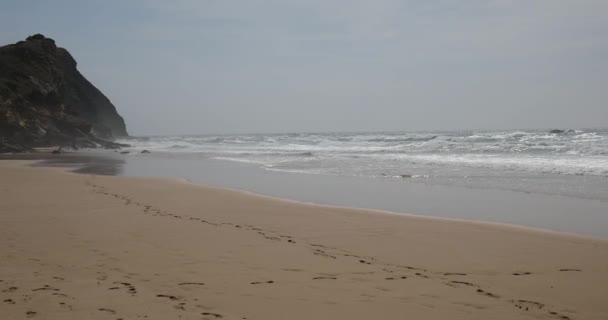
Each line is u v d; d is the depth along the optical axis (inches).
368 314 180.4
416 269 243.1
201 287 207.6
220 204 473.7
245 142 2768.2
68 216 390.3
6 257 253.3
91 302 183.8
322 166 973.2
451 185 630.5
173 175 836.0
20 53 2357.3
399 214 414.3
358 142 2181.3
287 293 202.2
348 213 419.8
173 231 331.6
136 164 1135.6
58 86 2605.8
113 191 572.1
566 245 298.8
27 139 1918.1
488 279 227.5
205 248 281.1
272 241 303.7
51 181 677.3
